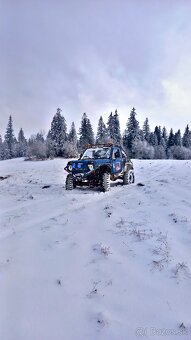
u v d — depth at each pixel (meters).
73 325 3.01
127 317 3.13
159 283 3.82
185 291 3.63
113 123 66.88
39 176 18.95
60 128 60.47
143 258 4.58
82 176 11.51
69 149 57.97
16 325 3.02
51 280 3.91
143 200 9.13
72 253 4.80
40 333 2.90
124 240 5.39
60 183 14.83
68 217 7.17
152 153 74.69
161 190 10.93
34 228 6.23
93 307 3.31
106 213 7.46
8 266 4.34
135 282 3.85
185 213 7.16
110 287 3.73
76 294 3.58
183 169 20.89
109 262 4.44
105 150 13.09
